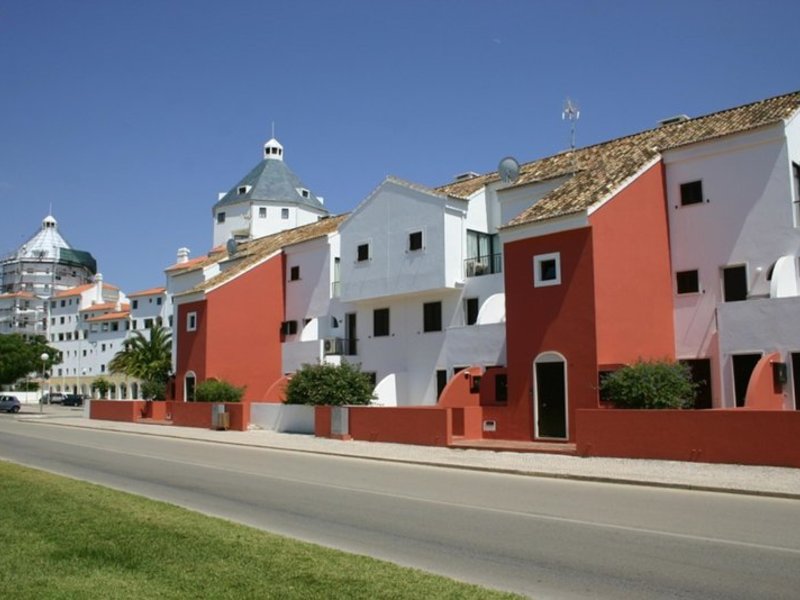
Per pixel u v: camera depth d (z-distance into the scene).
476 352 27.94
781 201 23.14
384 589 7.12
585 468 18.30
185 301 41.22
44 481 14.80
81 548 8.84
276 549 8.84
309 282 40.44
